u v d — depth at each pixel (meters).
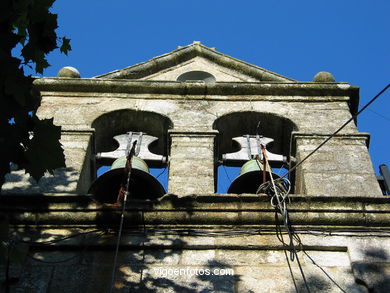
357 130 11.05
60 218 8.89
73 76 12.27
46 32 7.51
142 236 8.77
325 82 12.00
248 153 11.14
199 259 8.52
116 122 11.52
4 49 7.20
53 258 8.48
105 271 8.32
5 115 7.33
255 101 11.77
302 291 8.10
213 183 10.02
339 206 9.00
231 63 13.18
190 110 11.54
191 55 13.50
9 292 8.02
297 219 8.89
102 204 8.96
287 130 11.49
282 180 9.20
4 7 7.19
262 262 8.48
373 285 8.13
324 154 10.55
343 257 8.58
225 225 8.88
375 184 9.98
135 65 12.97
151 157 10.98
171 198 8.97
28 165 7.57
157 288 8.10
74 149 10.59
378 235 8.81
